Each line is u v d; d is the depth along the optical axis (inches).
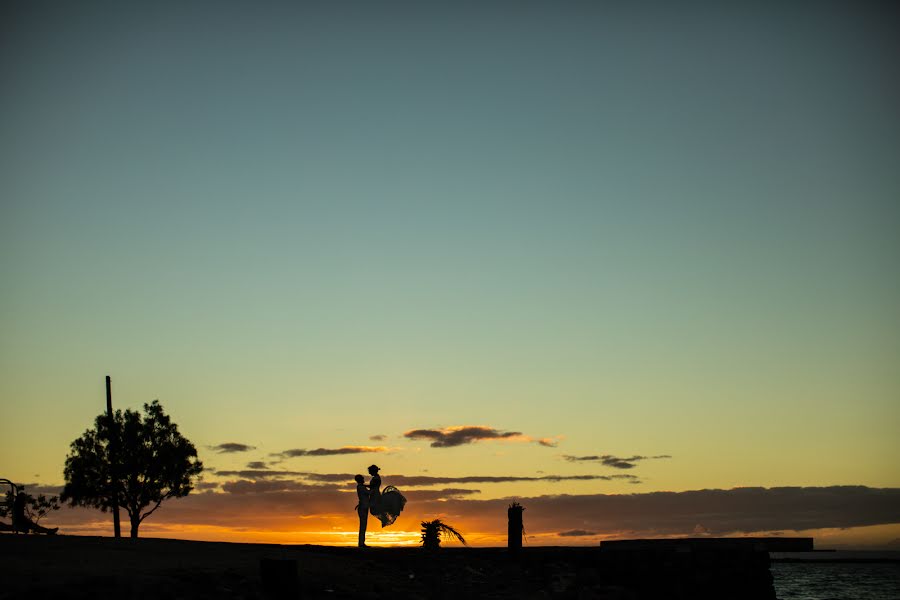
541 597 991.0
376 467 1122.7
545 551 1128.2
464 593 958.4
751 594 1087.0
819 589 3897.6
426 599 893.2
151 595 700.7
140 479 1840.6
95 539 1029.8
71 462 1822.1
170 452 1840.6
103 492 1814.7
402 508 1119.0
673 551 1097.4
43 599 644.1
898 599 3422.7
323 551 1065.5
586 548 1133.1
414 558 1063.0
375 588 888.9
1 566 731.4
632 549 1119.0
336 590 846.5
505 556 1127.6
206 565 847.7
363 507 1106.7
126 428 1846.7
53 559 800.3
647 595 1085.8
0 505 1253.7
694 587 1083.9
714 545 1112.8
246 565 875.4
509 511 1151.6
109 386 1875.0
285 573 768.9
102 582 704.4
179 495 1847.9
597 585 1076.5
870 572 5743.1
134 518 1825.8
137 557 868.6
